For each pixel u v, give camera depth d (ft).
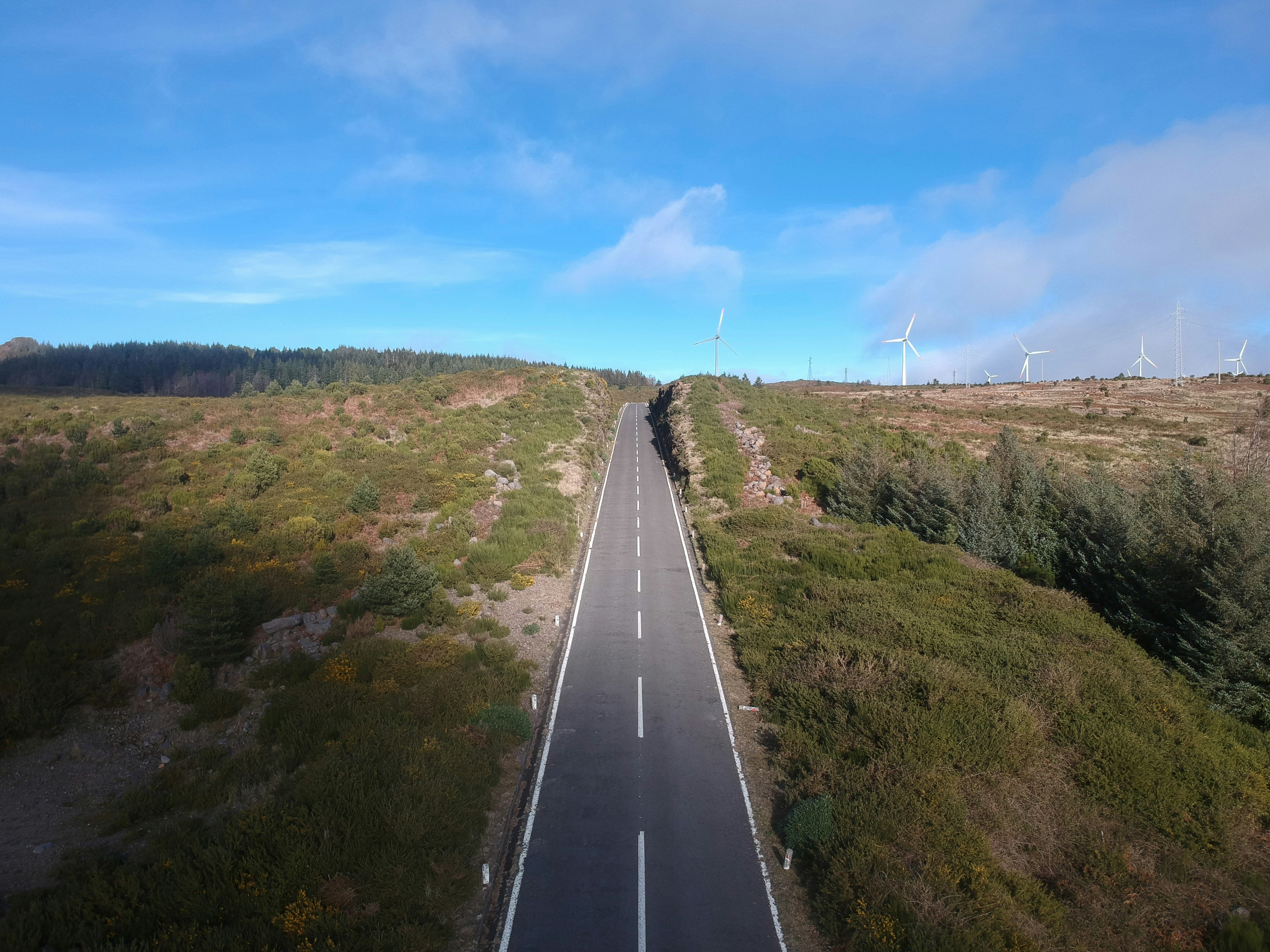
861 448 161.89
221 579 86.33
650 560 120.26
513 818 50.57
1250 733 60.90
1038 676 65.72
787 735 60.70
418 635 80.48
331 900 39.22
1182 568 74.74
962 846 44.24
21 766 58.85
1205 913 42.14
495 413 206.18
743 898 42.63
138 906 39.65
